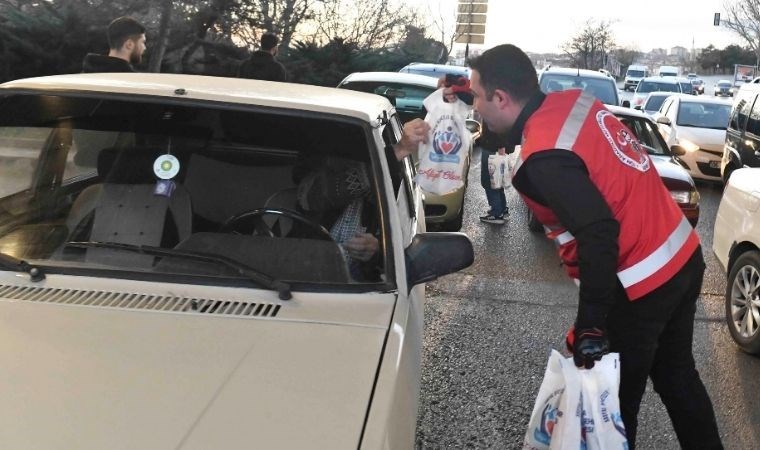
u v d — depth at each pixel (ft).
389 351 6.95
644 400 14.61
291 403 6.03
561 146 8.34
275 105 9.27
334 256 8.71
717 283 23.79
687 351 10.29
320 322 7.39
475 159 46.32
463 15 54.03
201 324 7.18
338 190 9.47
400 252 8.55
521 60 8.91
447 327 18.17
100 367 6.32
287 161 9.96
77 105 9.34
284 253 8.71
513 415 13.71
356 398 6.17
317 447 5.54
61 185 10.05
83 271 8.09
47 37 46.57
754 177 18.16
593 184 8.28
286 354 6.73
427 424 13.20
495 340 17.44
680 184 25.18
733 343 18.11
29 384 6.02
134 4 50.60
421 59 83.82
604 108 9.07
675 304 9.38
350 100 10.39
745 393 15.19
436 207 24.54
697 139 42.27
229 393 6.09
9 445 5.34
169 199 9.45
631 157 8.96
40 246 9.01
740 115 35.99
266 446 5.49
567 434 8.59
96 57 18.65
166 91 9.21
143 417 5.72
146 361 6.46
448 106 10.27
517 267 23.91
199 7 57.11
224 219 9.75
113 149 9.98
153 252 8.38
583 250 8.23
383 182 9.08
